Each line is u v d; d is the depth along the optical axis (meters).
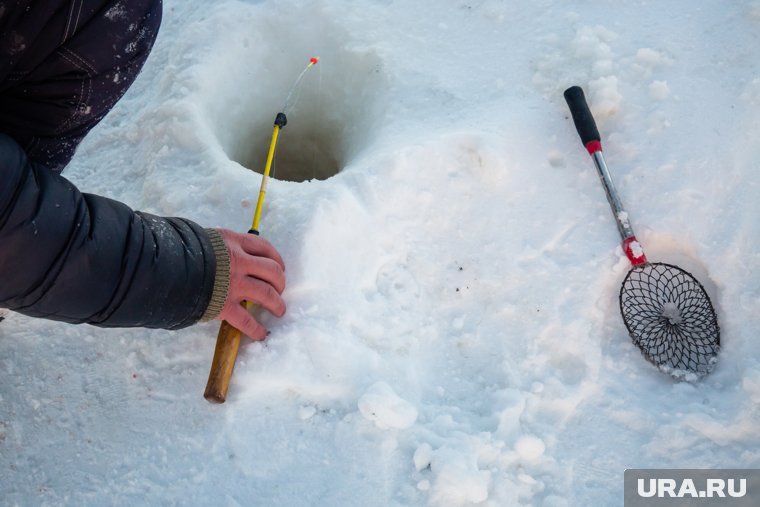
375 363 1.73
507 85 2.21
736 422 1.67
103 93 1.52
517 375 1.77
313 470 1.61
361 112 2.35
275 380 1.67
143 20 1.48
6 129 1.51
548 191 2.01
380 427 1.64
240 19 2.45
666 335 1.82
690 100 2.10
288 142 2.61
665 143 2.04
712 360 1.79
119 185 2.15
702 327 1.83
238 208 1.94
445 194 1.99
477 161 2.03
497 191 2.00
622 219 1.91
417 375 1.77
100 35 1.41
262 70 2.46
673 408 1.72
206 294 1.50
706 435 1.68
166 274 1.42
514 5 2.39
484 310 1.87
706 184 1.97
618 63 2.20
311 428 1.66
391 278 1.88
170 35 2.53
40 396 1.75
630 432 1.70
